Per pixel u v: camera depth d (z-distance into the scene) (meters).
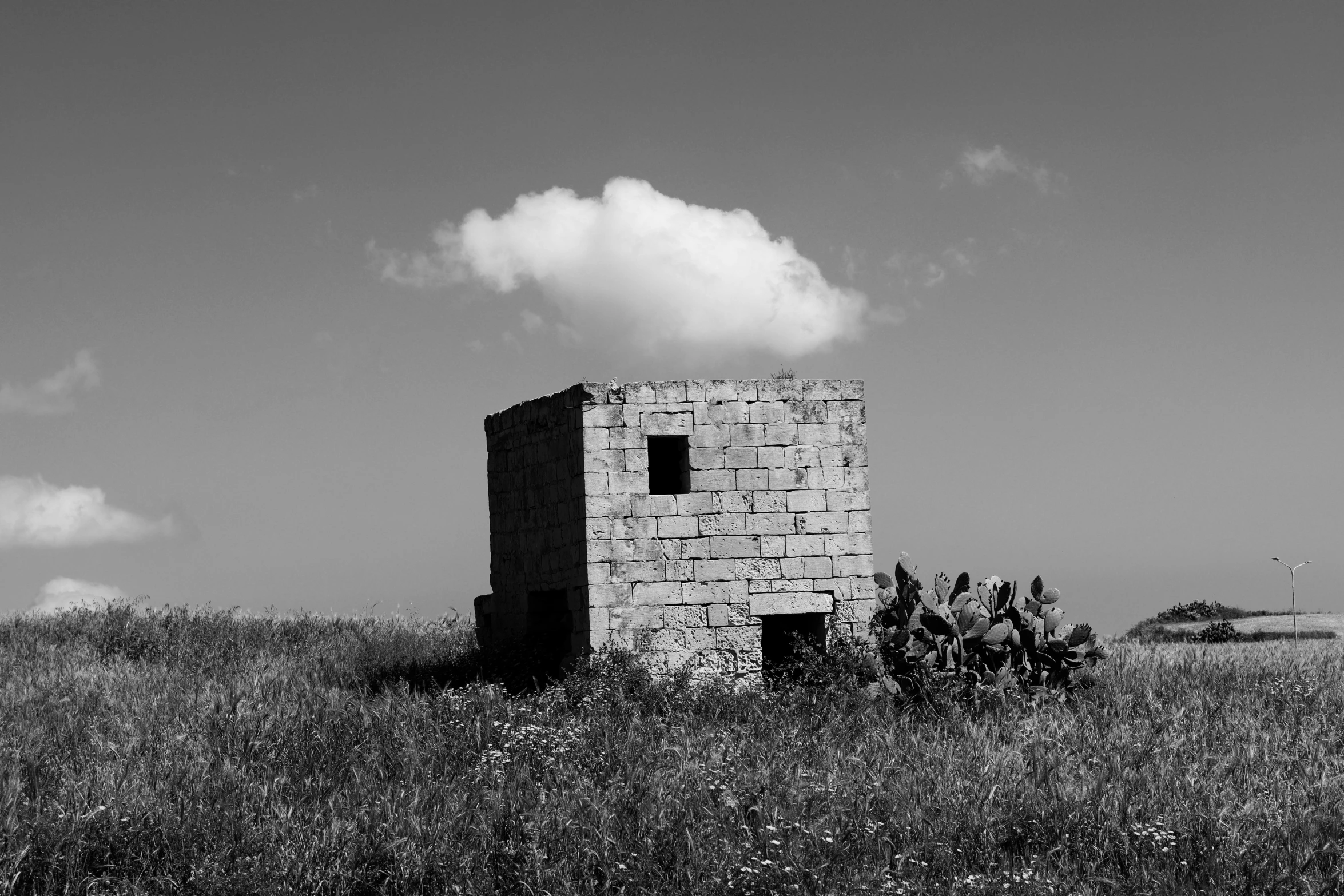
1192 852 11.55
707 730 15.84
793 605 19.27
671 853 11.23
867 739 15.75
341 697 17.84
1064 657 19.33
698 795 12.92
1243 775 14.07
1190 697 18.48
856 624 19.45
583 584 18.89
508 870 11.11
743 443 19.31
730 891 10.80
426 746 14.74
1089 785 13.55
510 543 21.61
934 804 12.95
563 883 10.84
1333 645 28.28
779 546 19.30
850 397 19.73
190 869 11.10
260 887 10.62
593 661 18.36
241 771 13.35
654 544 18.95
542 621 21.09
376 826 11.73
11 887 10.66
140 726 15.51
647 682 17.91
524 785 13.38
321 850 11.27
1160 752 14.99
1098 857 11.66
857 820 12.30
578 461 19.03
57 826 11.55
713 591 19.03
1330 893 10.94
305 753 14.28
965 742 15.74
